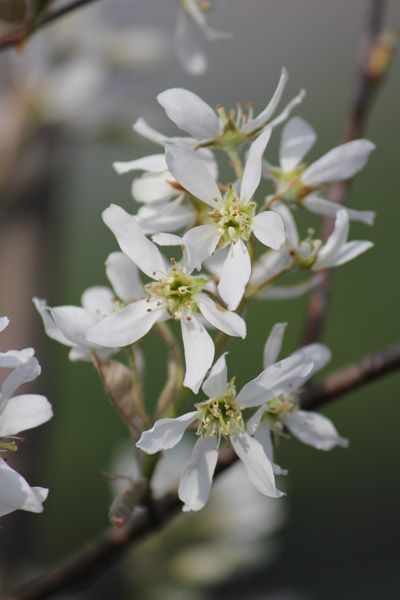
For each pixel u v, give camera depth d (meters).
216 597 0.47
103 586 0.45
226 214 0.31
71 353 0.33
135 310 0.32
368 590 0.66
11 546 0.44
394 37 0.39
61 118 0.47
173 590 0.45
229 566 0.45
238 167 0.32
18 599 0.36
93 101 0.47
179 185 0.33
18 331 0.46
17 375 0.31
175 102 0.32
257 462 0.31
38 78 0.47
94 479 0.66
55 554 0.64
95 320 0.32
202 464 0.31
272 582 0.64
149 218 0.33
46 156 0.47
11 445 0.31
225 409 0.31
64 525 0.65
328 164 0.33
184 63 0.39
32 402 0.31
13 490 0.30
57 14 0.36
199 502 0.31
